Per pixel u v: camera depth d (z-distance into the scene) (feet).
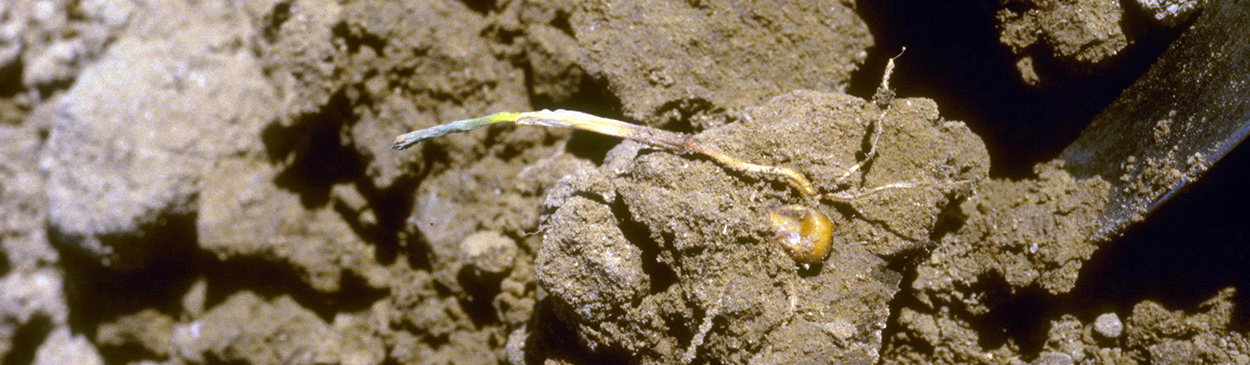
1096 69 0.94
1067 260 0.95
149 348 1.21
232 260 1.15
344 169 1.12
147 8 1.21
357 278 1.14
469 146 1.09
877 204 0.93
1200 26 0.89
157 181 1.13
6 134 1.26
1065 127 0.98
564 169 1.06
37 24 1.24
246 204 1.13
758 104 1.02
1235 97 0.87
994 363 0.99
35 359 1.26
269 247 1.13
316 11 1.09
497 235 1.09
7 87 1.25
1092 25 0.93
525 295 1.07
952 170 0.94
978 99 1.03
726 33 1.02
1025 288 0.97
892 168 0.94
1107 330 0.96
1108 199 0.94
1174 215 0.95
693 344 0.91
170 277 1.19
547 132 1.09
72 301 1.25
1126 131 0.94
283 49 1.10
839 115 0.94
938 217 0.96
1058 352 0.98
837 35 1.02
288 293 1.16
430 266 1.11
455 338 1.11
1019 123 1.02
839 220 0.94
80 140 1.15
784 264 0.91
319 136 1.12
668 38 1.02
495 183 1.10
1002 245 0.97
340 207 1.13
